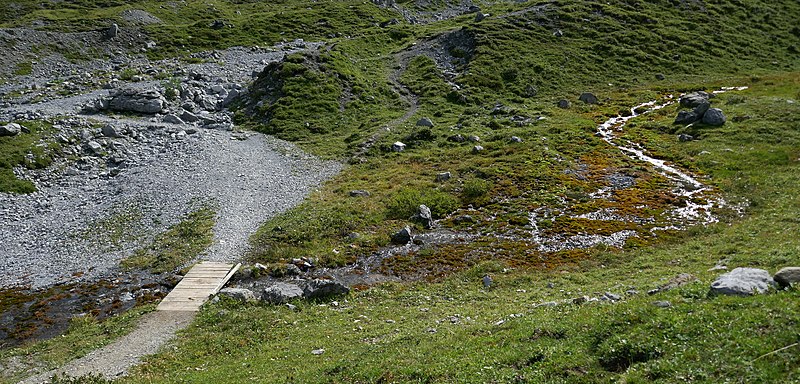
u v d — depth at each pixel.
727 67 90.38
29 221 43.84
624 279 28.14
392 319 25.98
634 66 88.94
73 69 89.94
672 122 62.72
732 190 42.34
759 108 60.84
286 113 69.81
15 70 86.12
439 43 95.62
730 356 13.05
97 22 107.38
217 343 24.72
